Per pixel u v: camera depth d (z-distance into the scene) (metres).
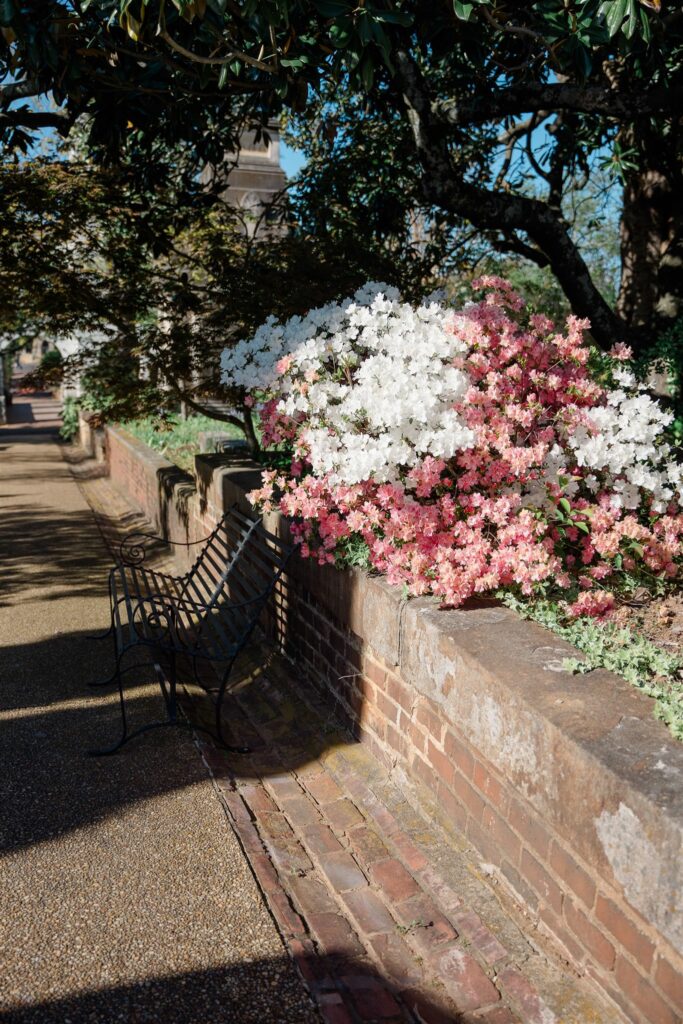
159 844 3.08
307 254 7.86
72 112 6.23
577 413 3.74
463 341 3.92
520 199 6.96
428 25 4.67
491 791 2.79
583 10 4.05
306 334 4.68
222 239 8.09
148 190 7.88
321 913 2.77
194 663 4.91
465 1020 2.28
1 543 8.62
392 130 8.68
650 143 7.72
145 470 10.43
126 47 4.81
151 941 2.54
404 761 3.49
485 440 3.57
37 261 7.62
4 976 2.36
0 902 2.71
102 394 8.24
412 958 2.54
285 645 5.03
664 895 1.90
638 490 3.96
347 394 4.01
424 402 3.52
